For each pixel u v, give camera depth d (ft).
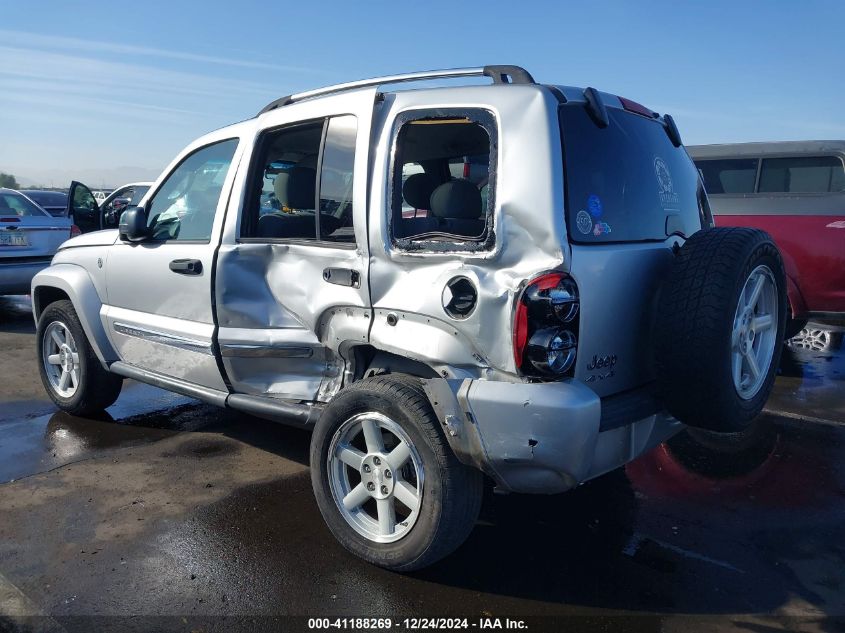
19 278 28.25
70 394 17.53
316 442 11.12
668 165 12.29
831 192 22.35
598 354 9.83
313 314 11.68
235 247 12.89
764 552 11.57
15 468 14.52
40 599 9.99
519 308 9.11
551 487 9.50
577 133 10.03
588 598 10.23
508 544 11.75
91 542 11.57
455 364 9.72
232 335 12.99
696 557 11.39
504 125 9.67
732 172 24.77
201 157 14.43
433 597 10.20
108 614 9.68
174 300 14.15
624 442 10.14
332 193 11.51
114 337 16.05
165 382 14.83
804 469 14.97
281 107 13.04
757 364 11.23
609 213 10.23
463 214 10.87
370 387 10.44
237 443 16.06
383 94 11.01
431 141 11.68
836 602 10.18
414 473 10.43
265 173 13.25
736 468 15.03
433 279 9.89
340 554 11.31
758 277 10.68
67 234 29.78
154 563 10.96
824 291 22.17
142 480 13.99
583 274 9.36
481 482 10.14
